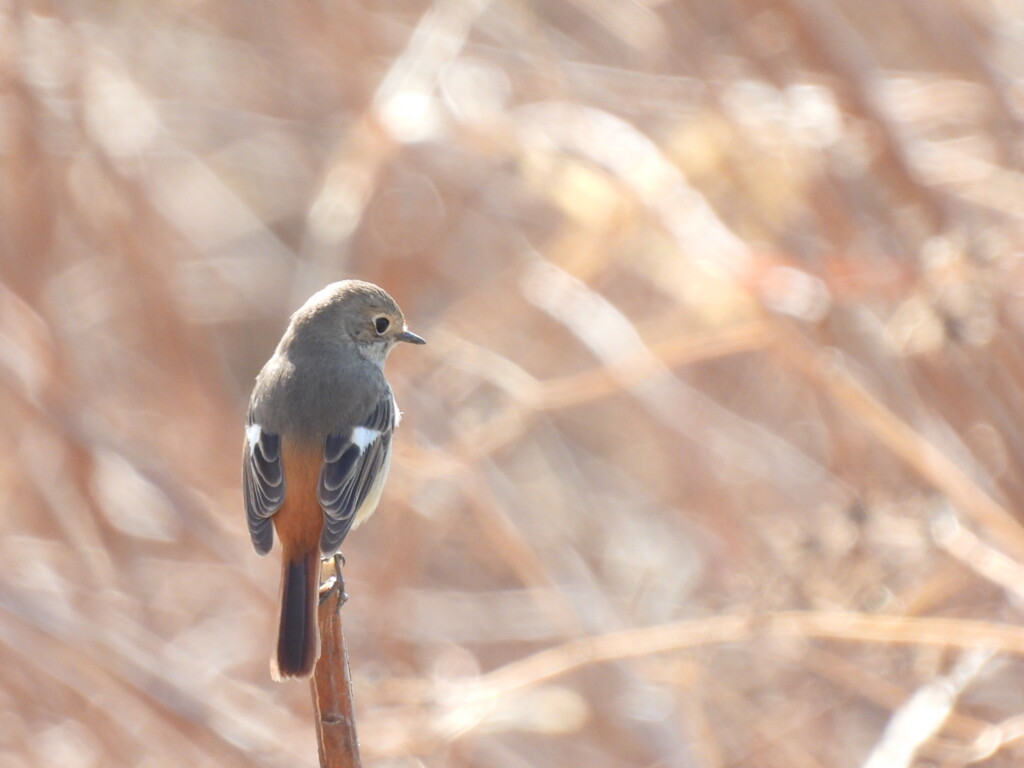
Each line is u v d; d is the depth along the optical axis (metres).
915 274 11.59
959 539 10.55
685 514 13.36
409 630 12.91
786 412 13.93
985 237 11.36
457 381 13.82
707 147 12.75
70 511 13.40
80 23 14.73
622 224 12.42
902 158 12.12
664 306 14.64
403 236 14.51
